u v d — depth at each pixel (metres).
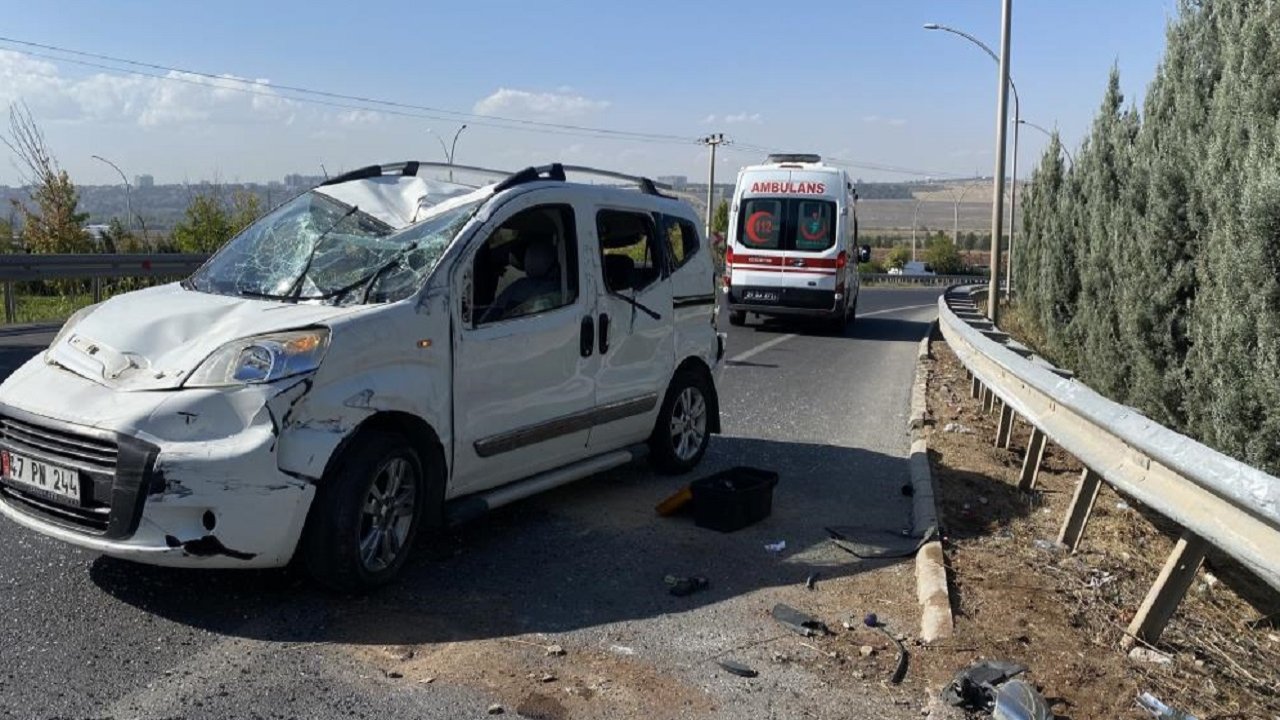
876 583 5.23
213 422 4.19
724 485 6.14
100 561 4.96
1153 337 8.57
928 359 15.60
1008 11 20.25
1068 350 13.11
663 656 4.25
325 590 4.74
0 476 4.59
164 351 4.51
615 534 5.86
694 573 5.27
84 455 4.21
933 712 3.82
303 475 4.29
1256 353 6.34
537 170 5.95
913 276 66.88
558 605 4.75
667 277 6.90
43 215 26.97
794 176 18.88
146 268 18.64
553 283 5.85
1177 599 4.52
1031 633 4.61
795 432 9.23
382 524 4.71
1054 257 14.35
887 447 8.78
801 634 4.52
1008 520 6.59
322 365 4.40
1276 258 6.07
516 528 5.88
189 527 4.15
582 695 3.86
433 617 4.53
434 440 4.97
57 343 4.90
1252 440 6.30
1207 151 7.41
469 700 3.77
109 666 3.89
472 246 5.22
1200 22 8.32
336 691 3.79
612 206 6.43
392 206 5.63
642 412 6.68
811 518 6.39
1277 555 3.47
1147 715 3.88
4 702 3.57
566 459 6.10
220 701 3.67
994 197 20.62
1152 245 8.51
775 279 18.94
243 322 4.61
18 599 4.46
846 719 3.77
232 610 4.47
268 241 5.57
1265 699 4.26
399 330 4.76
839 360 15.39
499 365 5.34
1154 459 4.42
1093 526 6.66
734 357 15.07
